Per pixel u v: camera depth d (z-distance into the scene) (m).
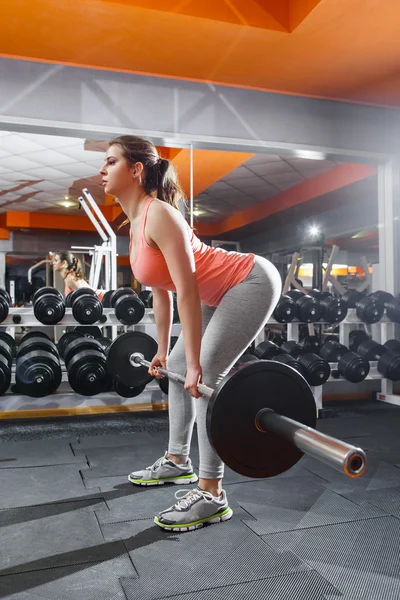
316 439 0.74
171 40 2.80
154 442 2.56
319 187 5.89
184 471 1.87
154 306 1.69
